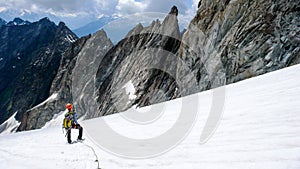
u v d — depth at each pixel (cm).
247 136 499
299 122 499
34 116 7931
